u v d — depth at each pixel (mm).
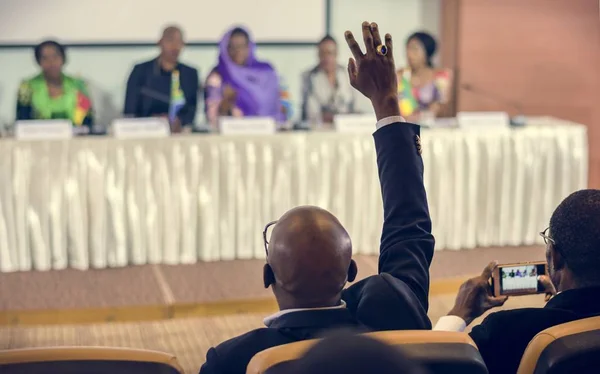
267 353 1358
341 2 7367
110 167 5051
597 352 1514
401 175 1874
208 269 5164
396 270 1790
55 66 5758
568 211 1864
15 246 5027
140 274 5055
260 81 6102
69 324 4477
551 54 7367
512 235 5684
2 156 4914
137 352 1388
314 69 6129
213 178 5168
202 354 4102
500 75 7371
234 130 5223
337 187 5328
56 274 5035
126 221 5121
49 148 4965
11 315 4449
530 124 5684
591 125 7426
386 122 1917
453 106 7363
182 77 6000
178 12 7105
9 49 6848
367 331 1583
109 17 6977
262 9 7250
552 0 7301
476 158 5516
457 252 5566
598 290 1841
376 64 1916
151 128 5137
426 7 7449
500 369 1847
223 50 6078
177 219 5176
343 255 1646
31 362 1344
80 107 5844
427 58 6203
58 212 5023
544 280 1995
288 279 1633
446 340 1437
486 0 7277
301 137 5250
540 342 1545
